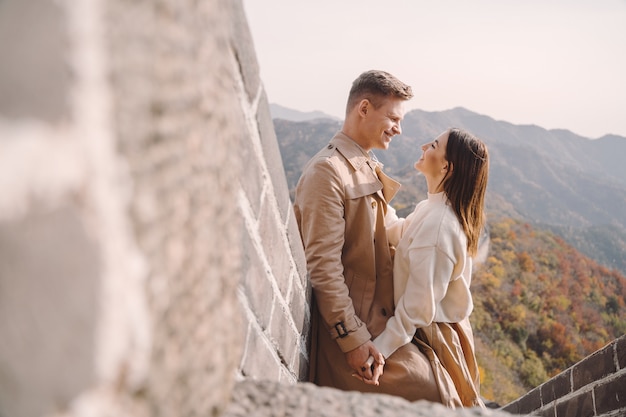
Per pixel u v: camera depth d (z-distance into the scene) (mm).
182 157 686
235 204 972
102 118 488
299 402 1077
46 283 444
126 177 534
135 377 558
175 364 686
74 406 474
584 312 45344
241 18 1145
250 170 1312
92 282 473
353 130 2750
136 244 557
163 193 626
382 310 2680
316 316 2609
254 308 1435
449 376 2607
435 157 2643
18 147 409
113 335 498
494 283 44625
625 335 3049
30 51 436
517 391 36906
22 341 437
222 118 866
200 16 742
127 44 532
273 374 1722
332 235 2504
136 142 555
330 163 2576
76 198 460
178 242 678
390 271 2730
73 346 465
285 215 1742
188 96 699
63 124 446
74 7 445
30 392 446
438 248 2512
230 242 935
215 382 882
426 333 2639
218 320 871
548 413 3793
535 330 41844
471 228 2617
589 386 3332
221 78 865
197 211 750
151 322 594
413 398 2498
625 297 49344
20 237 422
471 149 2568
